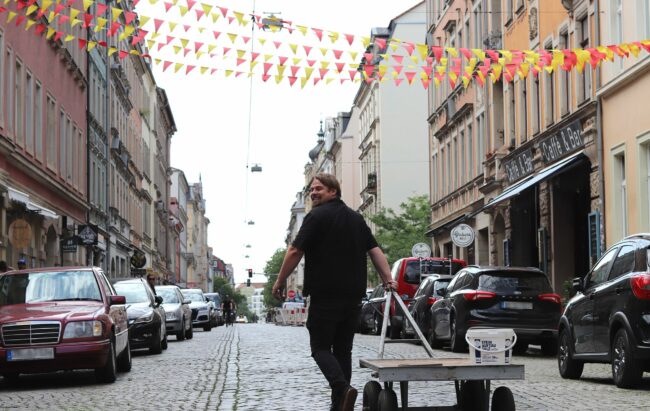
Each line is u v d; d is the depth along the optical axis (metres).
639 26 24.16
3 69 26.67
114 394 13.22
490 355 8.15
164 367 18.12
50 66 34.38
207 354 22.25
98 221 46.88
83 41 11.84
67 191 36.81
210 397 12.40
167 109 93.69
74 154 39.88
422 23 74.44
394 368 8.04
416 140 75.06
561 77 29.88
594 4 26.75
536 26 32.62
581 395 12.10
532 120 33.03
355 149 95.75
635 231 24.36
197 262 156.62
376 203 76.19
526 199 34.34
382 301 32.75
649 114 23.45
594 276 14.12
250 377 15.32
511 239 35.41
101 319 14.70
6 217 27.89
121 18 50.50
